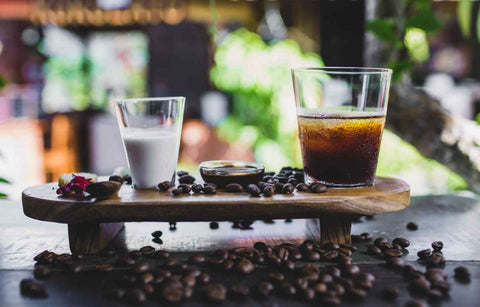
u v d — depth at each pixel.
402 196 0.49
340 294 0.40
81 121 2.18
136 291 0.40
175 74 2.17
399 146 1.24
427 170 1.19
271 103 1.44
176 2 1.89
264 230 0.56
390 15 0.67
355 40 1.56
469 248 0.50
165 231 0.56
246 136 1.46
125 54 2.37
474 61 1.85
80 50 2.35
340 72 0.51
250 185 0.49
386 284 0.43
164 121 0.52
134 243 0.52
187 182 0.55
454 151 0.68
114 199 0.48
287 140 1.44
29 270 0.46
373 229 0.56
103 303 0.40
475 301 0.40
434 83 1.86
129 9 1.95
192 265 0.46
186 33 2.12
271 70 1.43
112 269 0.46
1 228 0.57
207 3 1.88
